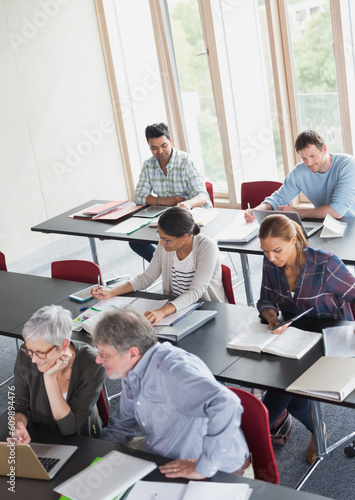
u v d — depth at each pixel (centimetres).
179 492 193
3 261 450
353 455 296
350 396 229
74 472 215
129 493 196
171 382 205
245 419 225
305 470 296
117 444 235
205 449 196
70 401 248
